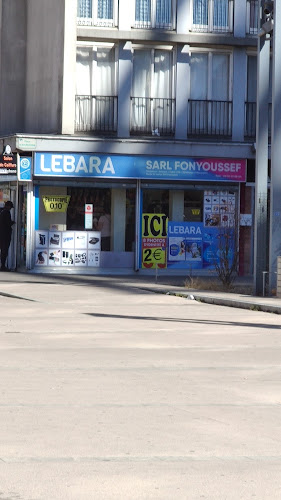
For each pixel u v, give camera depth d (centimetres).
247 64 4506
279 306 2544
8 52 4688
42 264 4300
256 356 1653
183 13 4388
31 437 1000
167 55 4434
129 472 864
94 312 2459
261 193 3038
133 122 4394
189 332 2028
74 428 1047
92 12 4319
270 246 3027
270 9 3014
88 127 4338
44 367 1498
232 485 825
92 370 1475
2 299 2858
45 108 4475
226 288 3309
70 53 4288
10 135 4284
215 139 4466
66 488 805
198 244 4403
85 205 4322
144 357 1628
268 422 1097
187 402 1214
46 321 2225
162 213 4378
